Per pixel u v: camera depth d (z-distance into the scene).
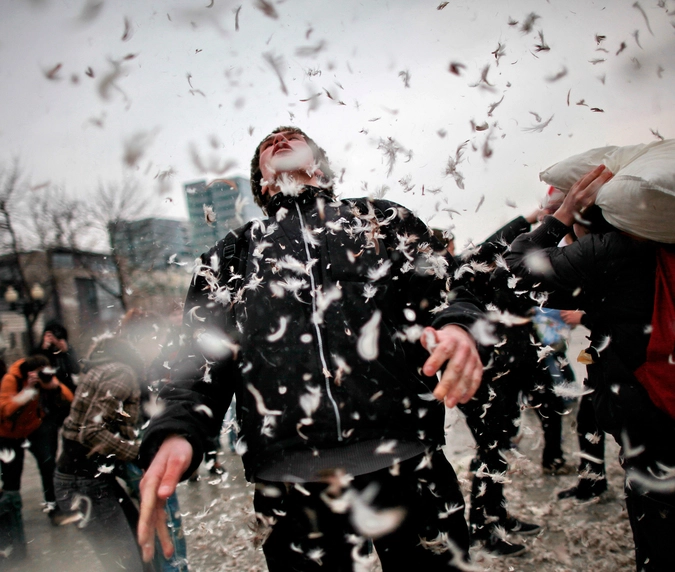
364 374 1.10
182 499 3.33
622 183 1.38
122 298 8.58
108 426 2.15
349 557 1.13
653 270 1.38
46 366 3.30
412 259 1.26
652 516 1.36
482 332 1.06
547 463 3.09
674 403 1.32
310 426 1.07
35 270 11.10
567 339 2.98
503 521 2.29
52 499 3.38
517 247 1.69
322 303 1.15
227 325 1.27
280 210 1.33
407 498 1.12
